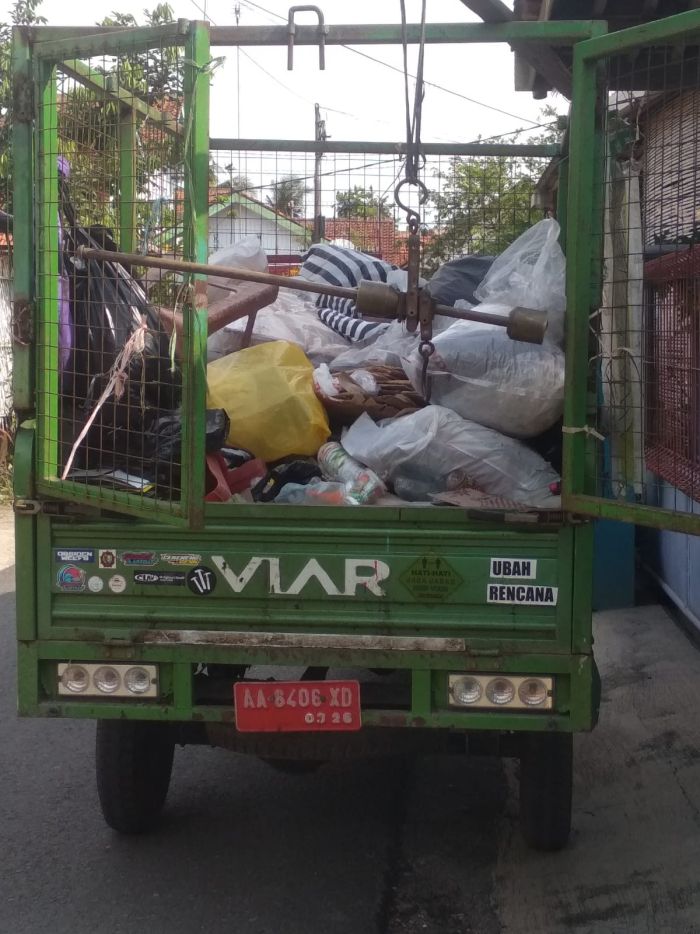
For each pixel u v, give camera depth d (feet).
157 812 13.23
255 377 12.05
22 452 10.50
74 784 14.90
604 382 10.28
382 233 18.01
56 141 10.64
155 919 11.14
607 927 10.84
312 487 11.10
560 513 9.98
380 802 14.32
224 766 15.58
